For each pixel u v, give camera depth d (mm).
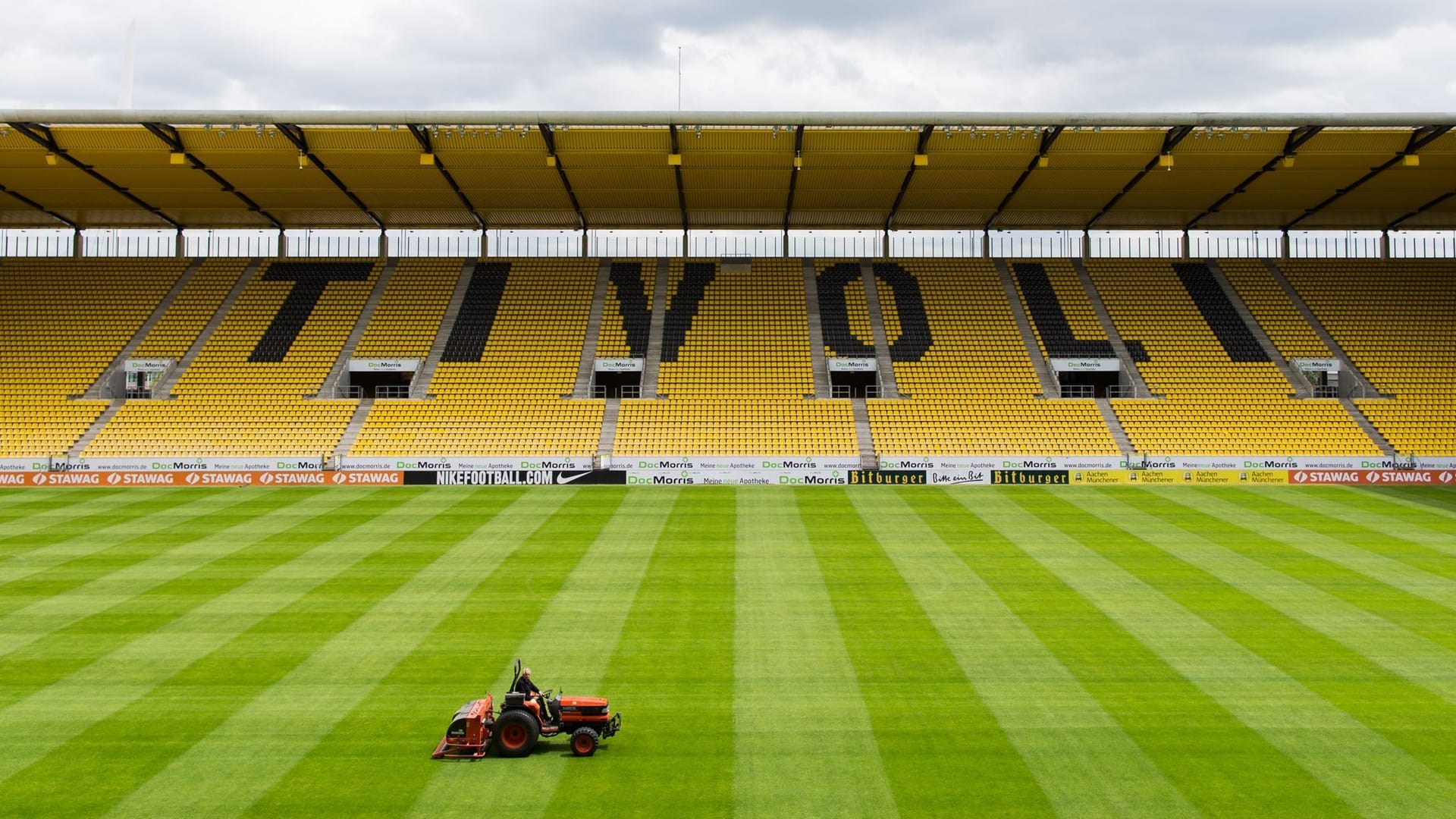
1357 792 12070
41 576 22531
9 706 14758
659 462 38656
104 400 43469
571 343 48031
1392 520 29984
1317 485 37688
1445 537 27375
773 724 14211
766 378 46031
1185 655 17188
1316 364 46219
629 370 46719
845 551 25672
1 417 41969
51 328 47562
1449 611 19875
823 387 45531
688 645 17750
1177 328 48844
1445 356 46250
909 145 38781
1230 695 15297
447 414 43062
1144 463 39281
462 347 47469
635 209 49656
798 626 18938
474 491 36188
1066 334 48594
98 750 13227
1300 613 19781
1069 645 17766
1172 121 35406
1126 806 11703
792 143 38656
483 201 47844
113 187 44688
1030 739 13680
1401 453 39938
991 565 23969
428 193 46156
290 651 17328
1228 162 40344
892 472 38656
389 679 15977
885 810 11633
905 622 19188
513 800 11898
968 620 19281
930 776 12523
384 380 48594
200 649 17391
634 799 11945
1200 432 41812
